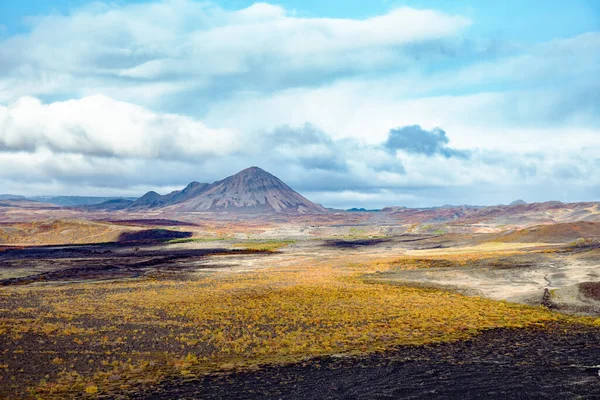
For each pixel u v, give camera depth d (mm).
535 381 25531
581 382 25203
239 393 24406
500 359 29797
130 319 42656
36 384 25953
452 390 24484
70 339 35625
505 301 50219
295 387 25234
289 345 33750
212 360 30594
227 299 52625
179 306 48844
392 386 25219
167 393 24453
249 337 35875
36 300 54250
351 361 29891
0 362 29969
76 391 24844
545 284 57500
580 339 34469
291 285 63125
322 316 43000
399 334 36656
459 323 39969
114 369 28516
